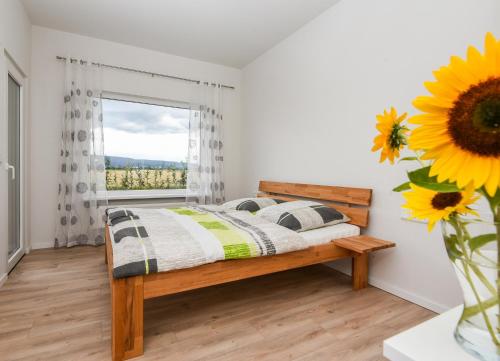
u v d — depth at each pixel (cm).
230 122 446
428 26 196
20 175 299
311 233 222
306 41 311
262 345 156
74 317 182
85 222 345
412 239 207
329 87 279
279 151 357
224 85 436
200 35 343
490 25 165
